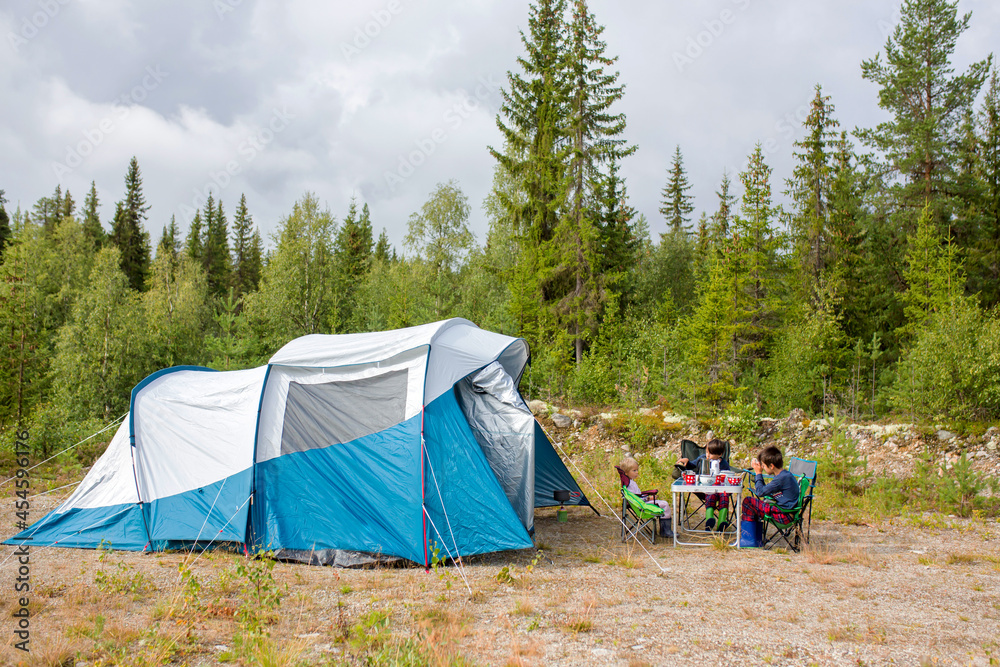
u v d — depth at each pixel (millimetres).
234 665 4016
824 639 4496
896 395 13906
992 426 11680
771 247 22125
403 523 6789
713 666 4027
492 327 23281
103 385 24734
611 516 9734
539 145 25547
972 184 23156
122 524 7676
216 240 71062
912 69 24375
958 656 4176
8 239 38000
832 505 10195
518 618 4941
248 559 6809
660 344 19531
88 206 68438
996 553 7391
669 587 5879
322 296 30750
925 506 10039
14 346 22891
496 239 31078
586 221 24062
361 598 5473
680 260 34031
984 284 21984
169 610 4898
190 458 7688
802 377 17531
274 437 7449
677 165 59000
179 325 29656
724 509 8359
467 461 7184
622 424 15188
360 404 7391
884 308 23781
